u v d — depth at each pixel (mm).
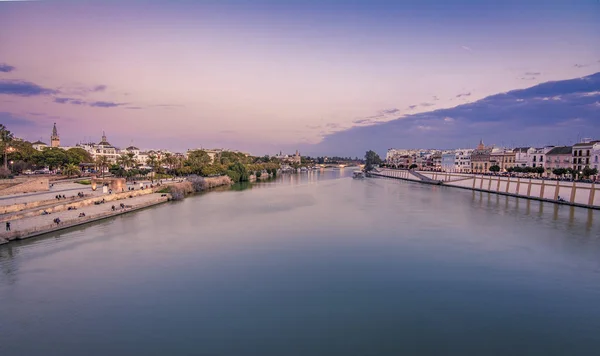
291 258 55219
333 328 34938
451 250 59188
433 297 41594
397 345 32156
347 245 62188
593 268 50656
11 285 44406
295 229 74500
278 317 36938
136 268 50438
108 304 39562
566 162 156125
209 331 34281
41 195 99062
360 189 169125
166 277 47281
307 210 99625
